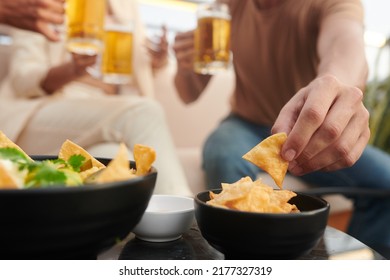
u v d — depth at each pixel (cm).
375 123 185
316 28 128
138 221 40
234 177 123
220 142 134
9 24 113
